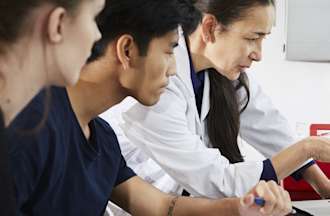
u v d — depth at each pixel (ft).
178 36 2.64
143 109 3.35
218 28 3.27
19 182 2.06
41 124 2.08
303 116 6.55
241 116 4.25
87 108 2.56
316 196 4.07
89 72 2.46
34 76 1.70
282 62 6.45
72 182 2.47
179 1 2.47
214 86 3.87
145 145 3.40
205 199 3.17
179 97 3.50
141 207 3.15
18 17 1.58
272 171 3.26
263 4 3.14
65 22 1.66
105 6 2.29
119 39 2.42
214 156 3.36
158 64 2.52
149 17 2.38
